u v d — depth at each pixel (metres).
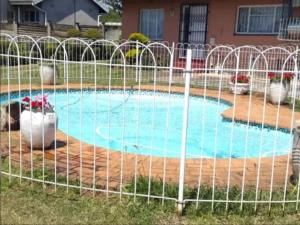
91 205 4.27
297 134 4.90
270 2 16.98
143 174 5.09
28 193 4.49
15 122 7.11
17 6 37.75
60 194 4.49
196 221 4.06
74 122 9.53
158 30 20.98
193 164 5.58
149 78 13.02
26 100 6.07
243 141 8.26
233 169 5.44
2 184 4.67
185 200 4.20
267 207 4.33
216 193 4.47
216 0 18.56
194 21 19.55
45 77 12.32
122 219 4.04
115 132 8.82
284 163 5.77
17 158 5.52
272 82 10.70
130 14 21.89
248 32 17.89
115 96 11.45
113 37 30.14
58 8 37.62
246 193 4.55
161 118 10.25
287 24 16.27
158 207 4.25
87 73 13.38
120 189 4.43
